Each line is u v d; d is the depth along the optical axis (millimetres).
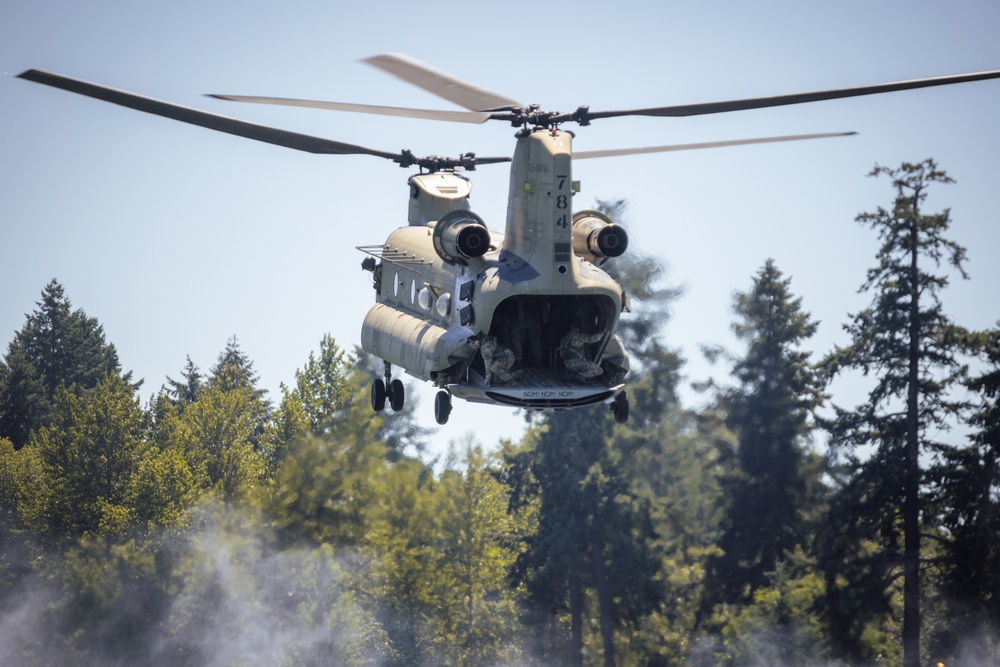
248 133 57875
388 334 67562
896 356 179875
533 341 59750
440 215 72750
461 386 58469
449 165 75750
